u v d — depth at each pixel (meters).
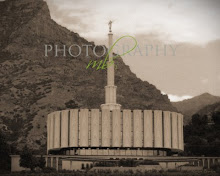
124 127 178.00
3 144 199.38
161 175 155.38
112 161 171.25
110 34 191.62
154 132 179.88
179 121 187.62
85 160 173.62
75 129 178.62
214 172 163.00
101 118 178.12
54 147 183.38
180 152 199.88
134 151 179.50
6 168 185.88
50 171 167.75
